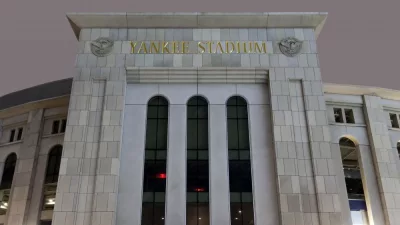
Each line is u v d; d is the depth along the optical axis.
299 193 24.53
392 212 28.67
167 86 28.36
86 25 29.70
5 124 36.22
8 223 30.31
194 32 29.62
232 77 28.33
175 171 25.67
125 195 24.86
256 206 24.73
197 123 27.34
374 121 31.98
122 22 29.55
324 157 25.53
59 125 33.50
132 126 26.98
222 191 25.14
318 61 28.62
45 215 30.09
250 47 29.05
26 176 31.72
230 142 26.77
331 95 32.56
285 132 26.28
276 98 27.31
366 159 30.72
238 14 29.44
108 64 28.36
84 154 25.56
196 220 24.55
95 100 27.30
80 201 24.28
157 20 29.48
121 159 25.88
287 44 29.11
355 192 29.94
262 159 26.09
